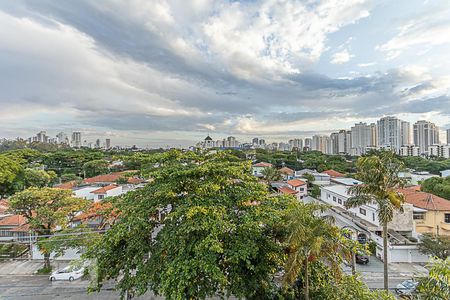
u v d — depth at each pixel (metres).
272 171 52.69
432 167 63.38
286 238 10.47
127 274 11.12
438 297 7.95
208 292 10.02
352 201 16.95
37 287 17.44
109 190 34.56
